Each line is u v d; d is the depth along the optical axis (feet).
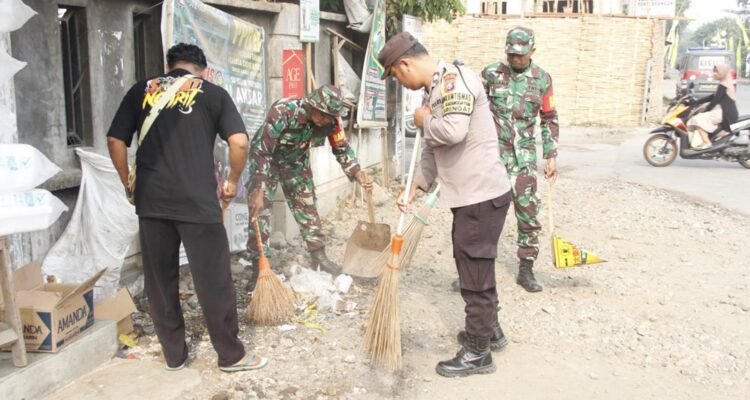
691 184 33.99
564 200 29.94
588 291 17.66
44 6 13.60
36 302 11.59
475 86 12.26
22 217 10.59
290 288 16.71
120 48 16.07
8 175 10.25
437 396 12.05
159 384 11.94
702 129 38.63
